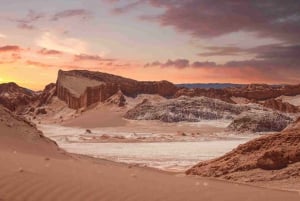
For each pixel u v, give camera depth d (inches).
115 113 6038.4
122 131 4547.2
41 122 6363.2
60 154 951.0
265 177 941.8
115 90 7071.9
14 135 935.0
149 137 3575.3
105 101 6761.8
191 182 470.0
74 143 3102.9
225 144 2962.6
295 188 838.5
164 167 1685.5
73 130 4734.3
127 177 471.8
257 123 4207.7
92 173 476.4
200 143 3078.2
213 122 5300.2
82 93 7268.7
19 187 405.7
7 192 394.3
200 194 415.2
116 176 472.4
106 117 5782.5
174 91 7573.8
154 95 7377.0
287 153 984.9
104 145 2935.5
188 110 5551.2
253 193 430.6
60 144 3029.0
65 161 569.3
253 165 1000.9
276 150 987.3
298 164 958.4
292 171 941.8
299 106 6520.7
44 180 426.3
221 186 461.4
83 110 6752.0
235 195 417.1
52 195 395.9
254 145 1072.2
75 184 422.9
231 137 3661.4
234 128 4242.1
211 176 1028.5
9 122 993.5
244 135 3887.8
